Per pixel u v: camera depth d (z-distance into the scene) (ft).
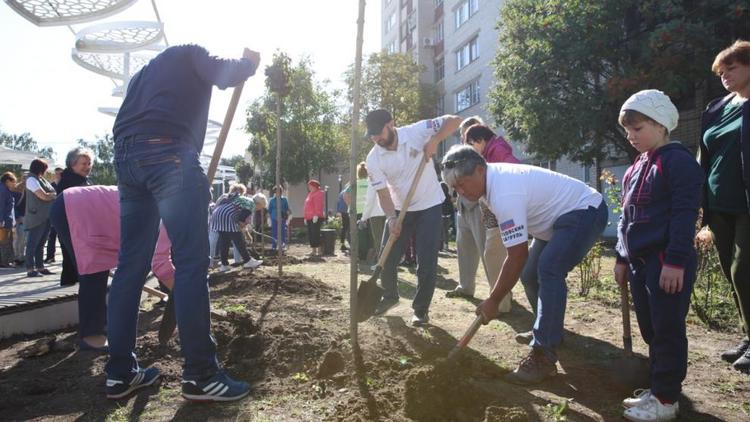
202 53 9.00
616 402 9.30
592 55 40.91
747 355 11.11
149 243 9.64
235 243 29.09
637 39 40.91
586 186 11.03
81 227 12.42
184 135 9.00
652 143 8.73
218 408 8.63
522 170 10.59
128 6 47.73
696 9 37.14
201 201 8.94
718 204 11.19
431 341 12.57
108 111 73.00
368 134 14.17
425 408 8.27
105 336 13.11
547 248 10.53
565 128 41.68
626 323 10.23
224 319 13.99
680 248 8.06
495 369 10.69
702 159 11.80
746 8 33.99
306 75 91.15
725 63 10.53
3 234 30.25
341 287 21.25
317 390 9.25
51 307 15.78
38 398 9.36
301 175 91.76
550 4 43.45
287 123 89.20
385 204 14.99
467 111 91.35
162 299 17.95
